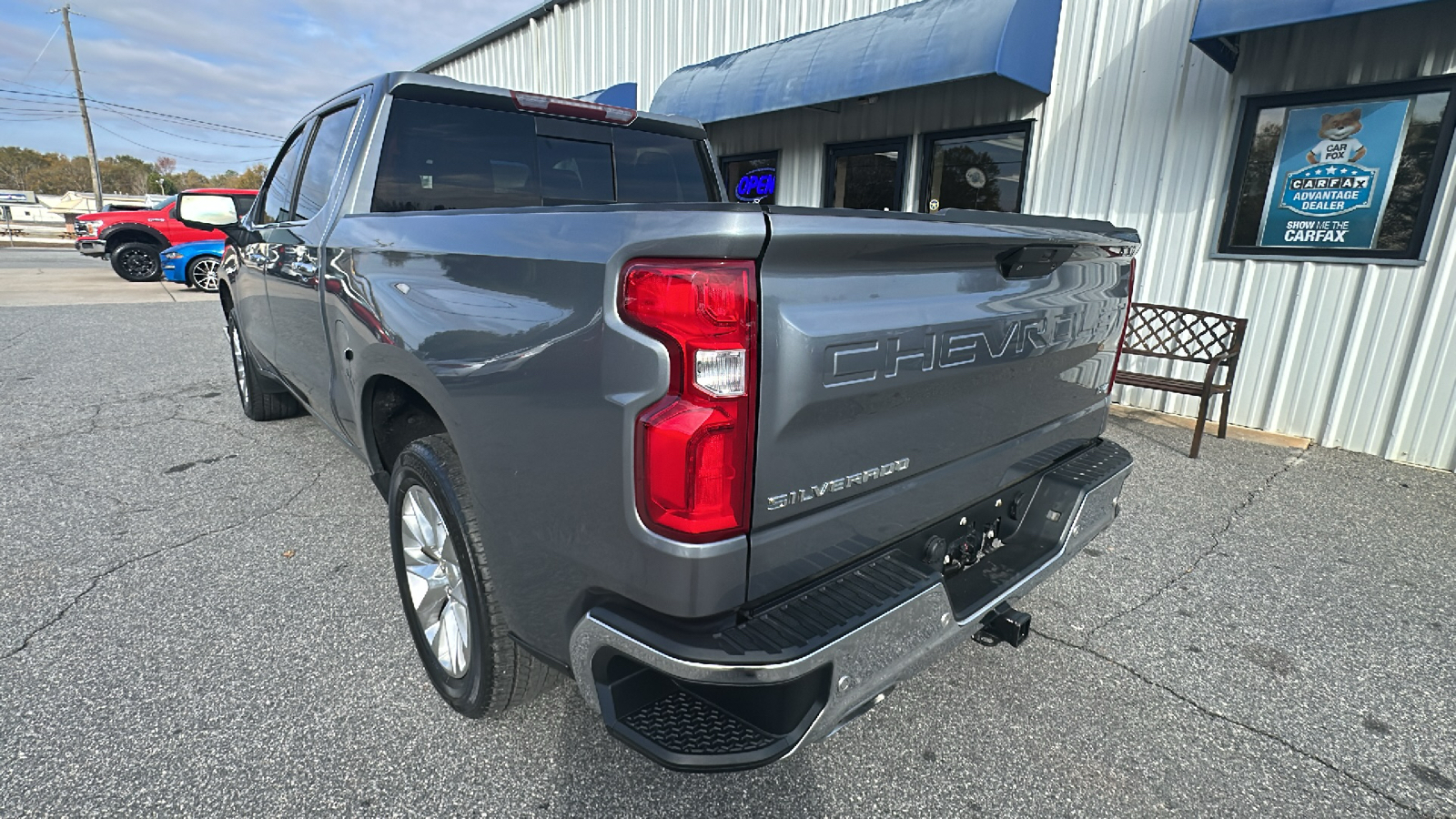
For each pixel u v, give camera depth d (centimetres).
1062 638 273
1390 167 464
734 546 140
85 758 197
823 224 136
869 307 154
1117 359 262
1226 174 525
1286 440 516
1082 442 256
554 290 149
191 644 251
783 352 138
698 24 873
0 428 489
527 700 202
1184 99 533
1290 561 337
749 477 139
